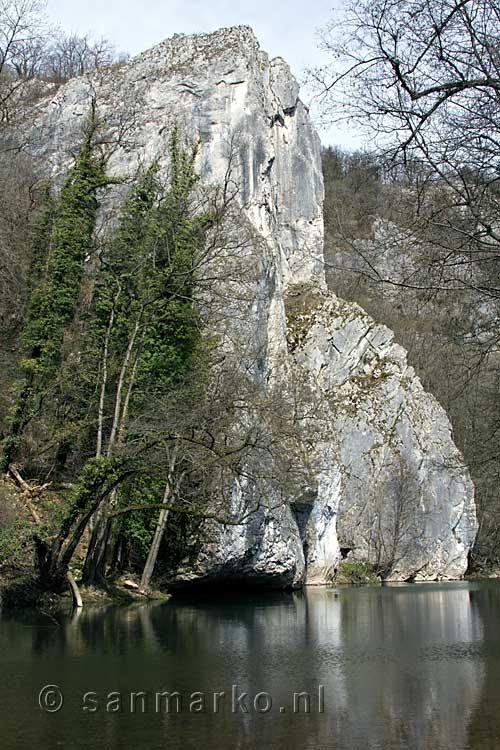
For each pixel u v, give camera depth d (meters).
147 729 11.05
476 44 8.71
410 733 11.00
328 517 48.00
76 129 48.53
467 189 8.83
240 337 36.12
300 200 61.44
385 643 19.81
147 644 18.03
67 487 27.81
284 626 23.44
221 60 53.03
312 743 10.48
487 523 60.94
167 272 26.62
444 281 9.39
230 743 10.45
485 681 14.73
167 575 32.81
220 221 30.88
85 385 28.75
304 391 39.16
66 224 27.78
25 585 23.23
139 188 29.48
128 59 54.41
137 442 25.02
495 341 11.06
